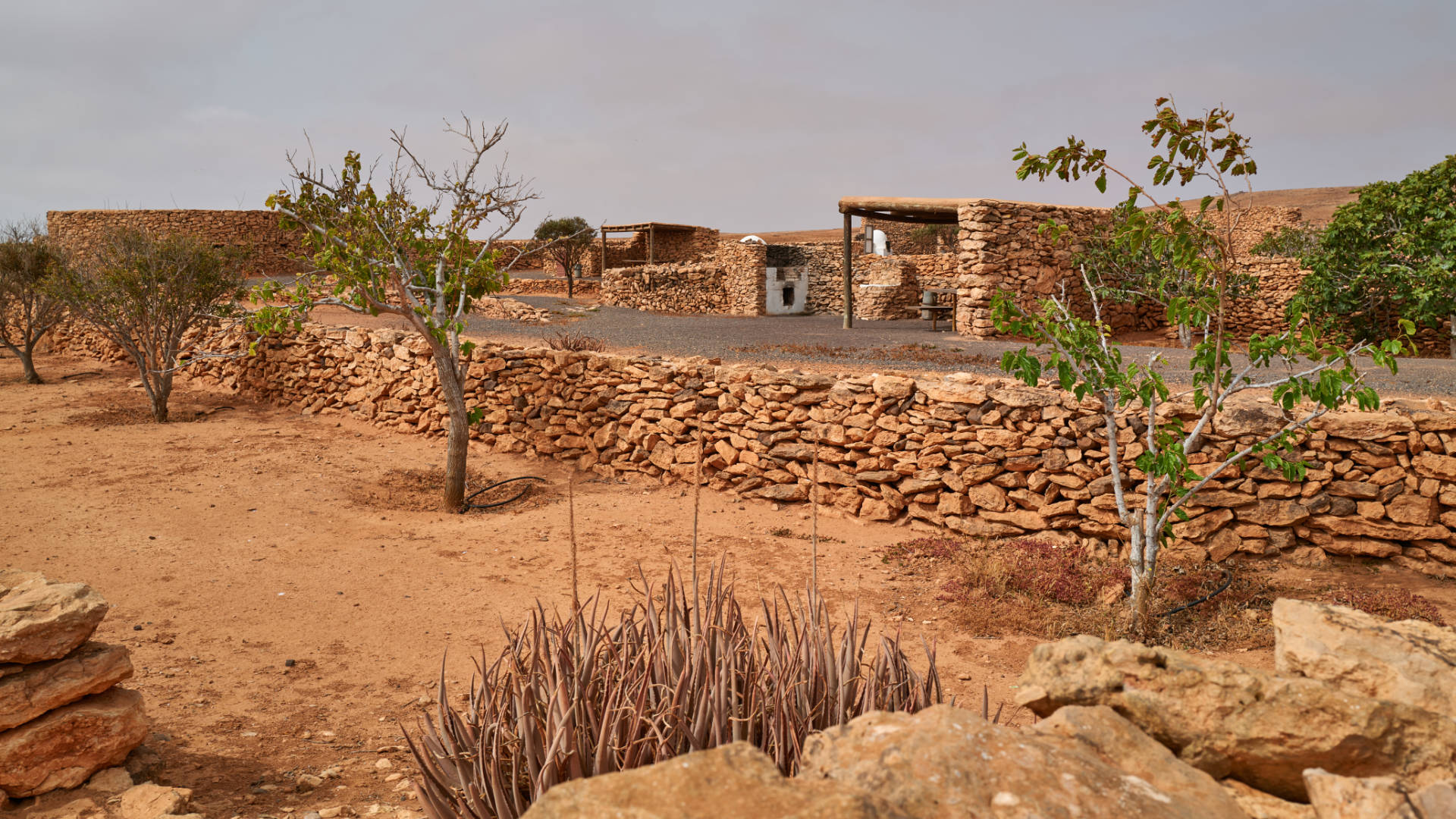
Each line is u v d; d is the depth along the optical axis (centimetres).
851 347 1573
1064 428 799
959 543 825
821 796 160
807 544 846
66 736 369
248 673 557
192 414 1555
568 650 351
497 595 716
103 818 346
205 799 383
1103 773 182
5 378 1995
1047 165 592
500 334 1875
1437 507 686
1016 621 639
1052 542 795
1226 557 730
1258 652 572
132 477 1102
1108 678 231
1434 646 257
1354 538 713
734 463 1035
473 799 302
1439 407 722
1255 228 3084
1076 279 1986
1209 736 214
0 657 354
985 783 173
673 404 1086
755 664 349
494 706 345
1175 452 596
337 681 551
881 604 689
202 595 705
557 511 980
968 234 1841
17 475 1098
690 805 159
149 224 3672
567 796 165
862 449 926
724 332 1970
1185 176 570
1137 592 618
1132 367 620
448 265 1073
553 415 1225
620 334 1911
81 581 730
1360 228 1612
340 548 845
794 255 3247
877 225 4041
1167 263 1767
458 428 998
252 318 981
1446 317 1669
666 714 309
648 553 823
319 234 985
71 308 1612
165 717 481
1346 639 262
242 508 973
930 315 2469
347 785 405
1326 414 720
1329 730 203
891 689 345
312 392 1609
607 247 4138
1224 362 598
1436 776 195
